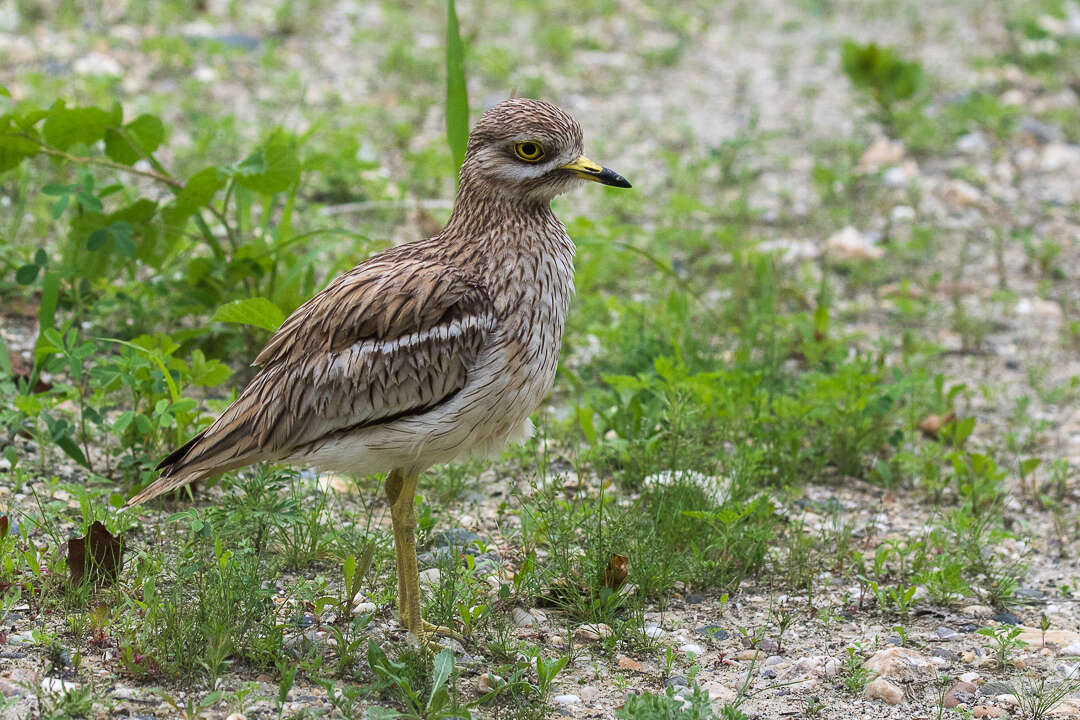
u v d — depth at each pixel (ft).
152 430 34.04
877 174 63.21
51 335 33.81
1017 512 37.40
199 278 40.91
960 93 75.61
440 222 53.62
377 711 24.54
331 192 55.21
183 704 24.95
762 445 38.75
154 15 73.46
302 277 44.65
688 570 31.45
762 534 32.48
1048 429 42.80
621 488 36.70
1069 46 83.92
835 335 48.52
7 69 63.26
